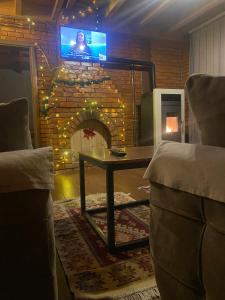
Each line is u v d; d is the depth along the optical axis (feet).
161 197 2.71
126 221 5.97
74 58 12.42
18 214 2.40
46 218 2.53
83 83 12.94
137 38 15.25
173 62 16.12
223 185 1.97
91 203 7.38
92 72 13.28
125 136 15.20
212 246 2.12
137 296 3.36
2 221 2.35
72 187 9.49
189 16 13.06
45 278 2.55
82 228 5.69
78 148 13.19
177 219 2.50
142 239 4.87
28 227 2.43
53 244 2.64
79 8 13.08
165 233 2.67
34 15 12.45
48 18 12.77
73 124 12.83
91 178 11.04
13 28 12.39
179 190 2.43
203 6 12.10
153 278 3.76
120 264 4.19
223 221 2.02
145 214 6.40
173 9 12.64
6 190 2.34
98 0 12.39
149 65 14.78
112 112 13.75
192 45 15.19
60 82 12.45
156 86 15.71
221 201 1.98
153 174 2.77
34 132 13.04
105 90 13.53
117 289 3.52
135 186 9.29
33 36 12.77
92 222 5.78
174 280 2.61
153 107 13.75
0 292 2.41
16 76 19.77
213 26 13.64
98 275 3.88
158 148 2.89
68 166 12.84
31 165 2.53
